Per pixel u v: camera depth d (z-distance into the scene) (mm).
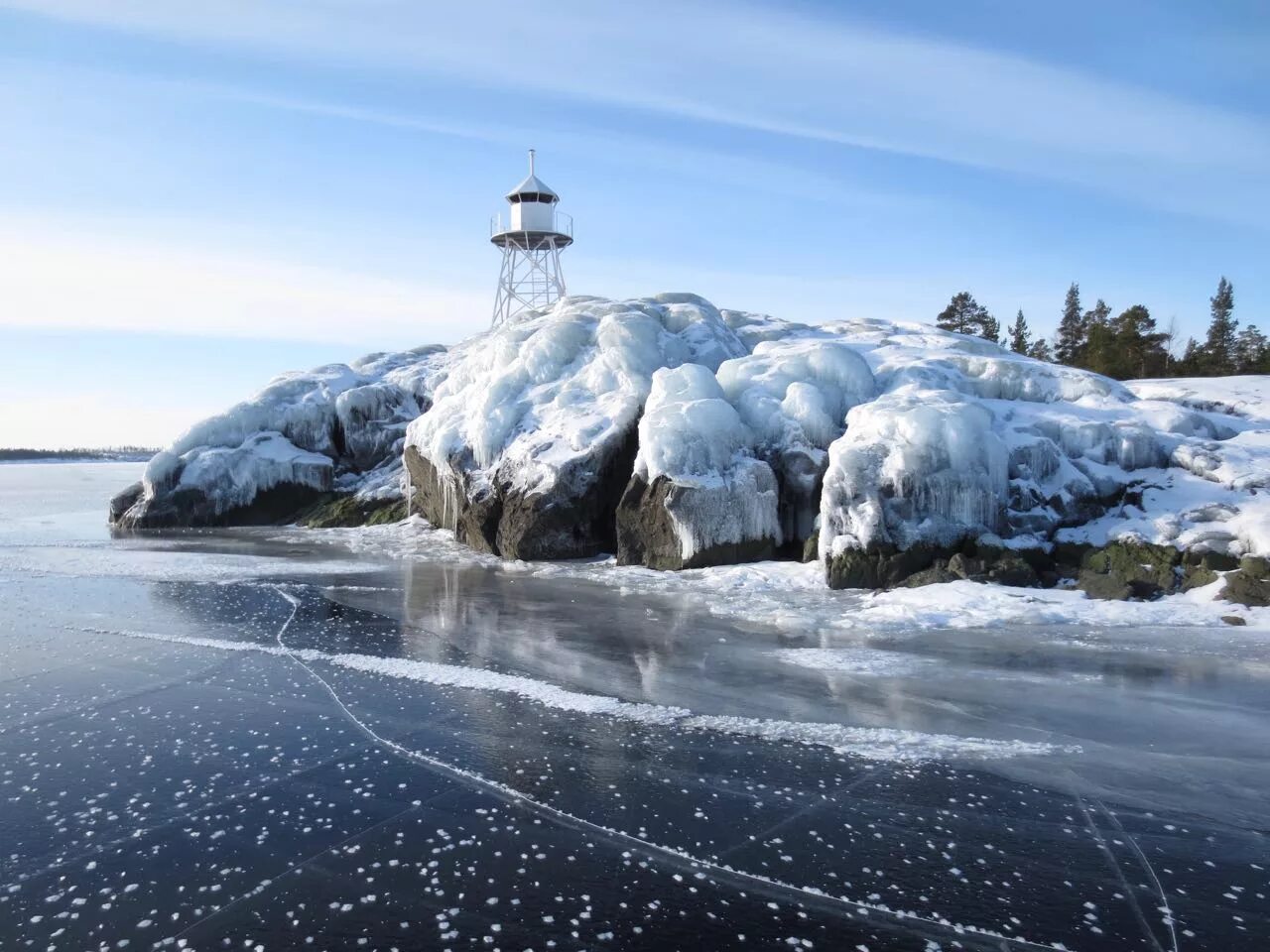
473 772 6305
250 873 4922
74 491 44000
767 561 14984
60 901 4652
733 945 4242
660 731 7121
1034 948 4234
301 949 4219
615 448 16922
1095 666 8859
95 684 8430
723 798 5867
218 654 9555
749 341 22766
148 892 4730
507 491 17500
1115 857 5105
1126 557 12430
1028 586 12453
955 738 6949
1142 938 4320
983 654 9328
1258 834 5391
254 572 15461
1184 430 15734
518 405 18875
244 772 6316
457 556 17469
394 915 4492
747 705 7746
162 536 21688
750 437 15883
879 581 12891
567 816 5602
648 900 4629
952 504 13188
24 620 11367
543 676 8664
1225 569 11820
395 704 7816
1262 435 15539
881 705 7734
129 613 11812
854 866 4996
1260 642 9750
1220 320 48250
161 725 7281
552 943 4258
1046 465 14258
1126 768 6379
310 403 26031
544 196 34031
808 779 6176
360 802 5809
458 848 5188
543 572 15242
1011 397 17641
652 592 13156
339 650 9758
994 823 5520
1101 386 17328
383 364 31141
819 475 15117
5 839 5324
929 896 4680
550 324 20344
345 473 26000
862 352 20047
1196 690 8086
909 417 13461
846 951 4199
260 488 24531
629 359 18656
